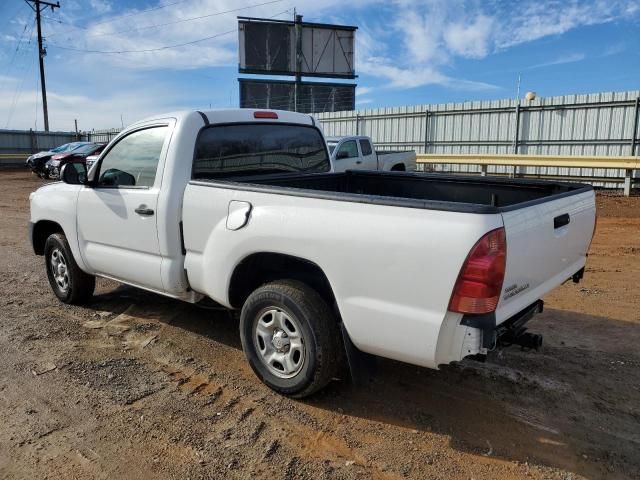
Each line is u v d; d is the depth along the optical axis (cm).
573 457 300
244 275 387
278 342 362
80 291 545
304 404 358
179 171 410
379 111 2230
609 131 1638
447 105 2011
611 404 355
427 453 305
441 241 278
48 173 2372
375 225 300
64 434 324
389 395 369
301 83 3378
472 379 390
